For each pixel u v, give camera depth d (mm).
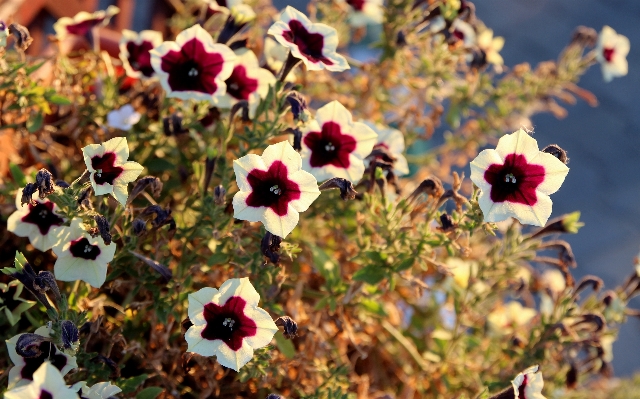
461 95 935
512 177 708
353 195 731
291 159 702
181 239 790
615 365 1643
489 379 852
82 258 731
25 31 771
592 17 2559
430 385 870
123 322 778
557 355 846
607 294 840
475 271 897
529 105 976
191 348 697
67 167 842
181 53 772
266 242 724
